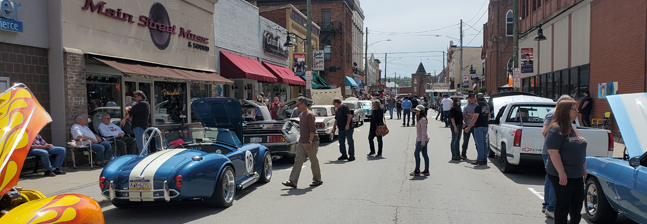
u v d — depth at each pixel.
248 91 23.66
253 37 23.47
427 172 9.68
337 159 12.45
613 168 5.61
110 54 12.27
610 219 5.86
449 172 10.12
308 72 22.06
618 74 16.30
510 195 7.76
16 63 9.63
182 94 16.75
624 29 15.86
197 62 17.20
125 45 12.95
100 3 11.78
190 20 16.69
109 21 12.25
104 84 12.34
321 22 44.31
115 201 6.41
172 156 6.64
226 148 8.03
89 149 10.23
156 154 6.80
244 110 15.04
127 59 12.89
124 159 6.77
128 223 6.25
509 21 46.00
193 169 6.33
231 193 7.24
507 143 9.55
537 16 27.50
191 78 14.55
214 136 8.12
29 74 9.95
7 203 3.87
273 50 26.31
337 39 44.09
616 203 5.46
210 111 8.80
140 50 13.65
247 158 8.16
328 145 16.09
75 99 10.72
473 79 63.31
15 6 9.45
